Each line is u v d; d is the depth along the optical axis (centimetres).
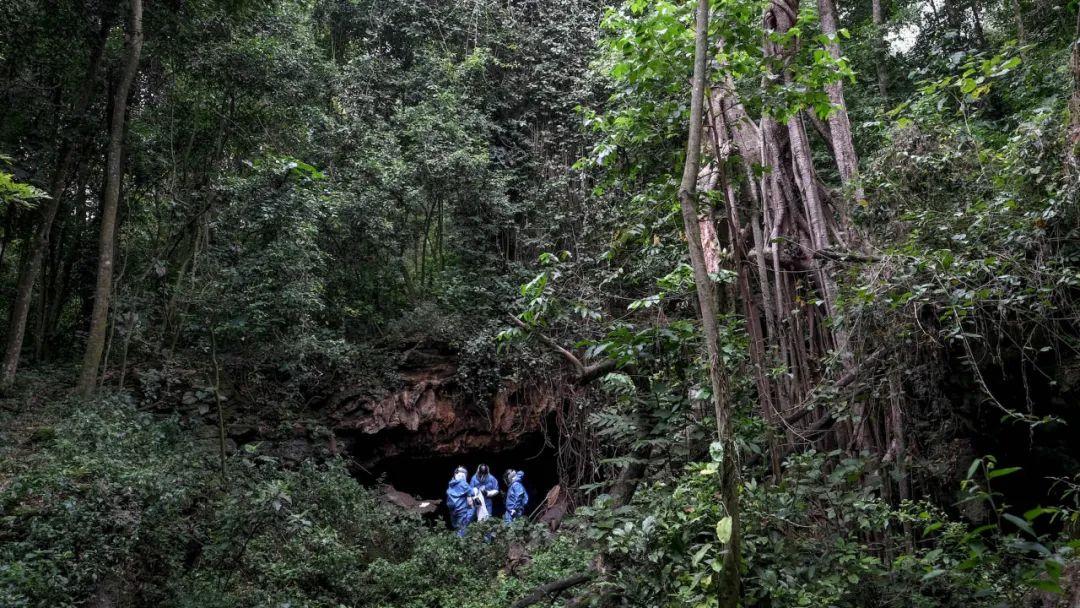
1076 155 449
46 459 780
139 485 704
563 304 461
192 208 1283
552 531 1145
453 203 1720
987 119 771
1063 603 331
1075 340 457
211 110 1331
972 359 447
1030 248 466
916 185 587
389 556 985
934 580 381
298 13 1658
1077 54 474
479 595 842
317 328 1401
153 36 1177
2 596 508
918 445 589
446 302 1588
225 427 1202
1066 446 519
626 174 531
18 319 1077
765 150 726
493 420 1501
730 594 299
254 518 742
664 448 441
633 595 386
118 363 1280
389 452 1436
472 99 1827
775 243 682
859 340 539
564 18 1927
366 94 1789
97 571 587
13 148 1105
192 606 637
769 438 431
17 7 1027
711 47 448
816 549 399
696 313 460
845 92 1097
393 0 1948
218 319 1215
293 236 1284
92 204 1432
